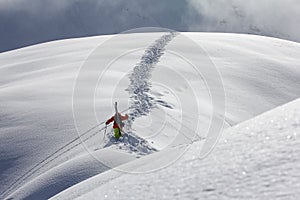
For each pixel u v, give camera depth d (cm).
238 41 4828
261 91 3155
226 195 399
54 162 1653
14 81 3503
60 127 1988
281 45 4966
